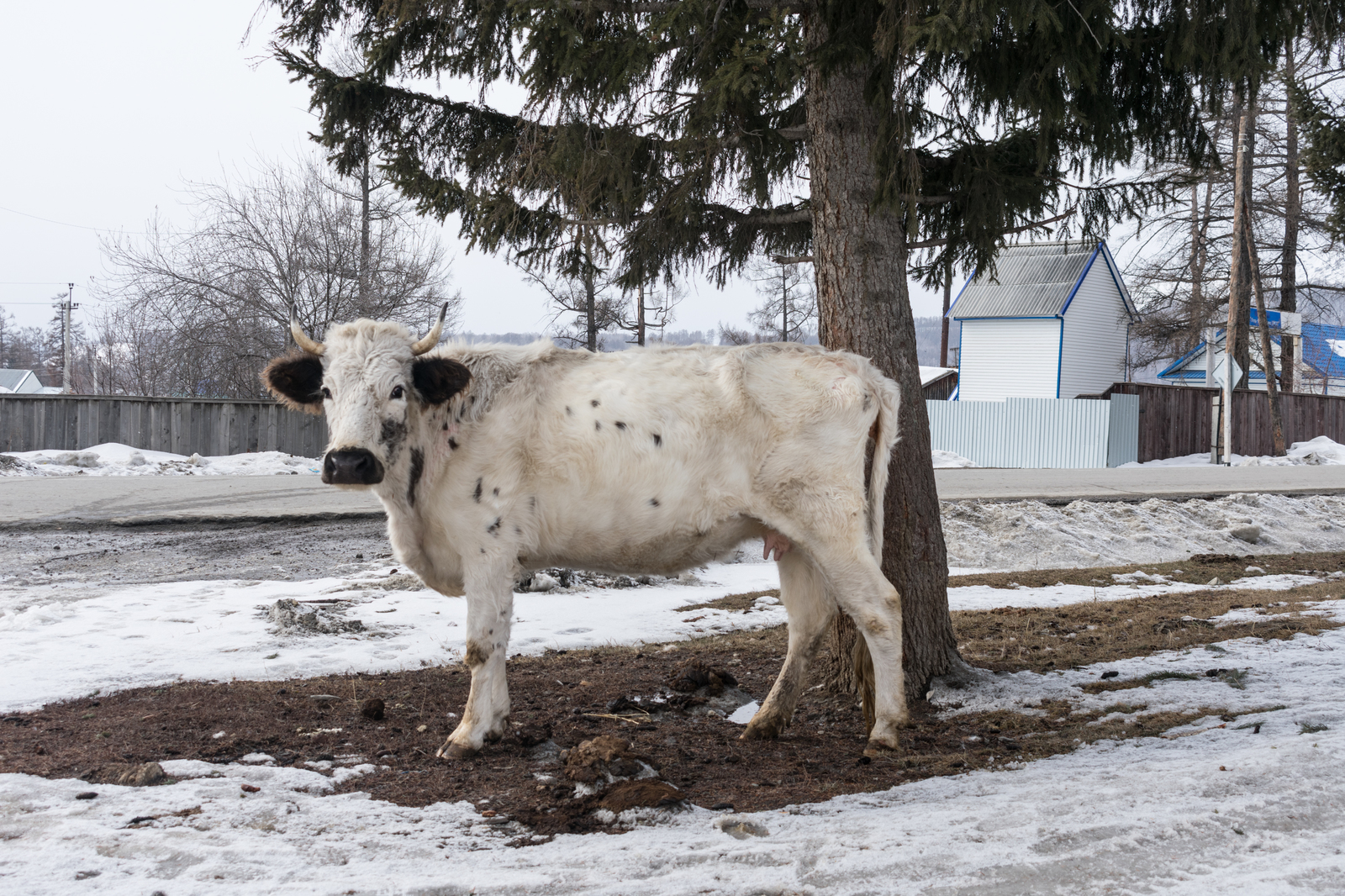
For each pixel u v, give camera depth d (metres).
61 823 3.55
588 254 7.45
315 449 25.19
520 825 3.82
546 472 4.95
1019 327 41.69
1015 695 5.96
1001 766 4.60
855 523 5.10
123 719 5.20
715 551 5.25
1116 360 43.56
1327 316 39.03
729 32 5.62
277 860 3.27
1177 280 35.41
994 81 5.84
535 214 7.62
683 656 7.23
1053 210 6.91
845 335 6.16
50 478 18.48
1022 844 3.17
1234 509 16.62
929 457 6.30
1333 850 3.01
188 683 6.11
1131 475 23.34
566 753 4.58
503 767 4.61
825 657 6.94
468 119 7.70
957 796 4.00
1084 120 5.63
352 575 10.56
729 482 5.05
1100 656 6.91
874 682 5.27
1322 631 7.18
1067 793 3.79
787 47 5.34
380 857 3.36
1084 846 3.13
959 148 6.67
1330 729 4.54
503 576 4.96
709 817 3.88
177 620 8.01
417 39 6.82
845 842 3.29
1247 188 32.28
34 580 10.05
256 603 8.74
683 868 3.17
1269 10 5.28
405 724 5.32
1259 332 36.72
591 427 4.93
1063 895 2.80
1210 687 5.77
